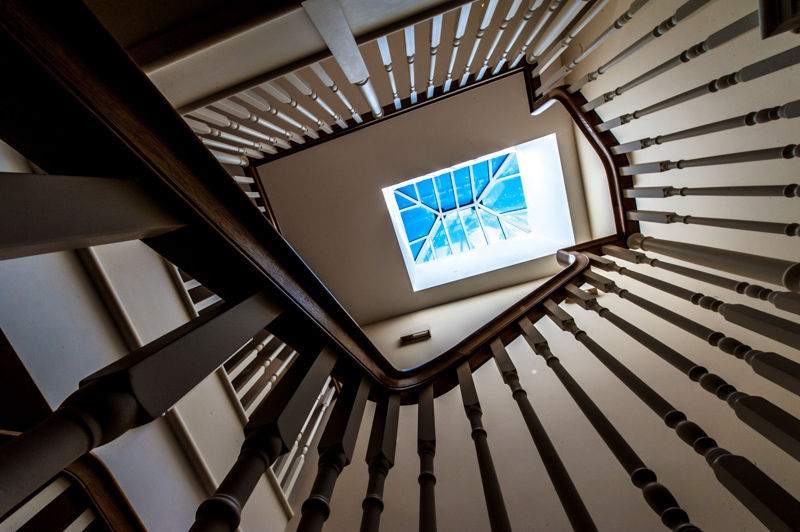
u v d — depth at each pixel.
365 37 1.67
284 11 1.32
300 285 1.08
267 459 0.80
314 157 3.34
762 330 1.22
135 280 1.55
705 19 1.78
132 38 1.35
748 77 1.42
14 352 1.36
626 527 1.75
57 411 0.51
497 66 2.68
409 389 1.60
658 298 2.57
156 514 1.52
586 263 2.45
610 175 2.71
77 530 1.35
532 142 3.42
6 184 0.46
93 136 0.61
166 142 0.69
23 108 0.57
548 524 1.87
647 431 2.00
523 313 2.05
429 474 1.13
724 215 2.10
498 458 2.22
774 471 1.56
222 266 0.88
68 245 0.52
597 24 2.51
